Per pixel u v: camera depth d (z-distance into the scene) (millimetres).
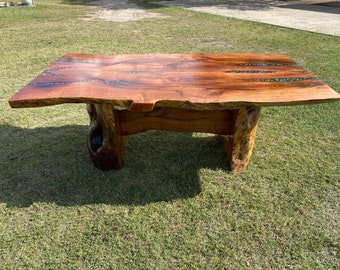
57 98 1610
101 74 1981
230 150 2133
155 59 2324
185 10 8664
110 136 2041
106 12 8516
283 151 2379
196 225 1736
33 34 5898
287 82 1860
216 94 1674
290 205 1865
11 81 3648
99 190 2000
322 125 2732
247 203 1886
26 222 1766
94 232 1695
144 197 1942
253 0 11188
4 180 2084
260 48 5020
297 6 9922
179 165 2238
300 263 1515
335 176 2096
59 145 2477
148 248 1600
